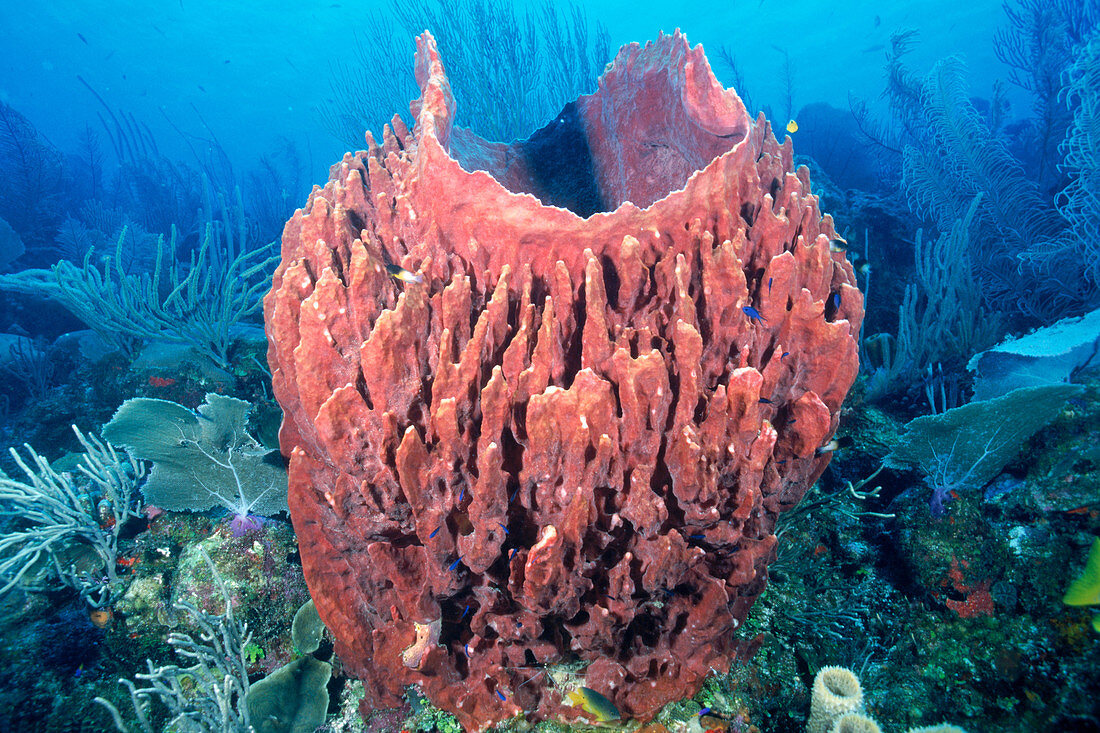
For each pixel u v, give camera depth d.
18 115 13.82
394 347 2.01
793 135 16.34
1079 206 6.05
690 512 2.05
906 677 3.04
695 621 2.15
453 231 2.63
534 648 2.27
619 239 2.55
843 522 3.76
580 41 12.81
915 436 3.44
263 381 5.45
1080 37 9.82
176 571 3.31
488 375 2.23
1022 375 4.09
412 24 12.65
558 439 1.99
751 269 2.62
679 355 2.08
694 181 2.47
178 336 5.45
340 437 2.00
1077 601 2.59
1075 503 3.13
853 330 2.57
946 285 5.36
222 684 2.78
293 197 20.00
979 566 3.23
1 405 6.64
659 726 2.52
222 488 3.43
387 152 3.76
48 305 8.21
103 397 5.75
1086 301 5.95
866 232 7.02
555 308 2.45
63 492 3.49
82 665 2.91
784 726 2.78
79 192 16.02
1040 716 2.71
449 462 2.00
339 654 2.56
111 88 79.75
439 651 2.26
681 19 70.44
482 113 11.55
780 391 2.39
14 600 2.95
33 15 64.56
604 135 4.48
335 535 2.26
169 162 18.55
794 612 3.19
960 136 7.07
